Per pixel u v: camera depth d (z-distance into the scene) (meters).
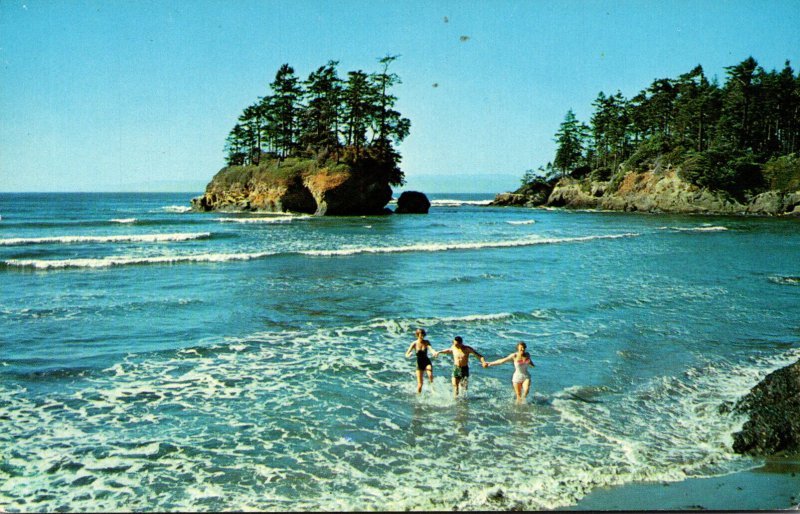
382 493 6.93
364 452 8.10
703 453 8.14
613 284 22.28
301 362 12.23
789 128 88.06
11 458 7.73
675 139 90.69
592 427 9.04
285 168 77.81
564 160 115.69
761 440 8.30
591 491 7.02
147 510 6.49
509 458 7.94
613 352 13.12
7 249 32.56
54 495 6.81
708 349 13.41
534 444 8.41
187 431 8.73
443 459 7.90
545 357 12.73
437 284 21.94
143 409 9.56
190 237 40.09
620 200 90.31
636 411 9.70
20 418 9.09
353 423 9.12
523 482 7.24
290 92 86.94
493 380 11.30
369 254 31.95
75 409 9.52
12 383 10.68
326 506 6.61
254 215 71.88
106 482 7.14
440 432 8.81
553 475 7.44
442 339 14.18
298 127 88.81
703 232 50.25
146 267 26.03
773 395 9.30
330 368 11.86
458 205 129.00
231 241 38.56
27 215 70.69
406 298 19.19
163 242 37.69
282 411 9.58
